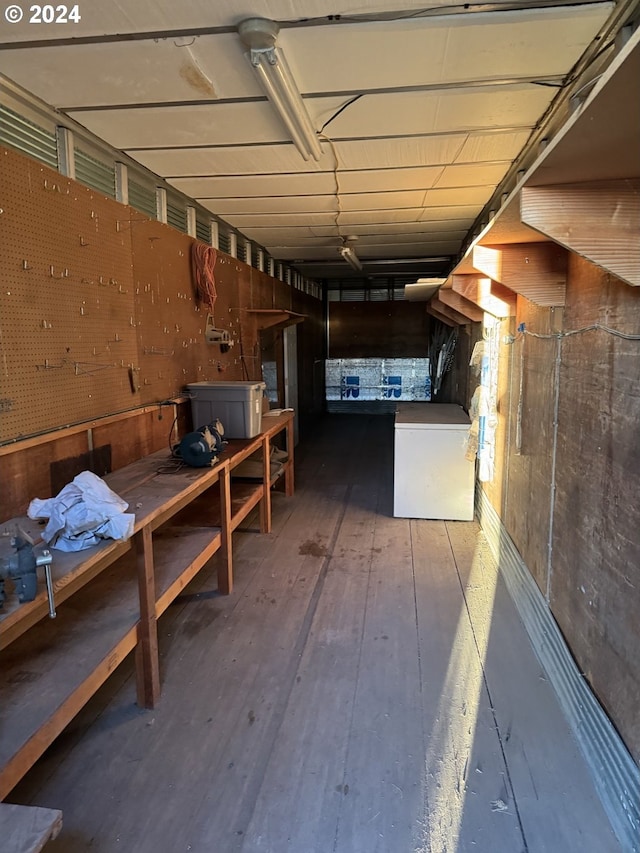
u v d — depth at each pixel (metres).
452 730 1.89
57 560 1.45
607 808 1.53
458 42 1.73
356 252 6.17
